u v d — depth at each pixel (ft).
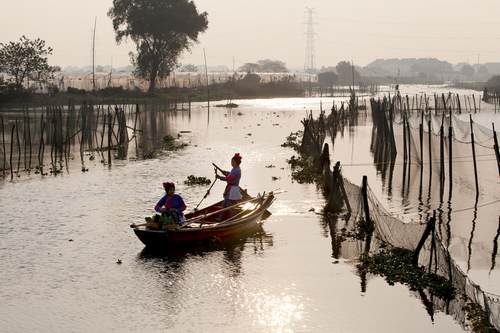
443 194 58.13
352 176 69.00
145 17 263.49
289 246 40.86
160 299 30.96
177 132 132.36
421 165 71.87
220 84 356.38
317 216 49.49
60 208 52.95
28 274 34.94
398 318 28.45
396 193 58.85
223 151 95.55
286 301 30.63
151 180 67.82
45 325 27.73
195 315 28.86
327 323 27.89
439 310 29.43
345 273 35.04
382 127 89.40
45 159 88.17
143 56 277.85
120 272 35.37
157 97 268.41
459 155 73.77
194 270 35.78
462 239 42.52
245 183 64.80
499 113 180.86
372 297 31.14
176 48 282.36
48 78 206.90
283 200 55.83
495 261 37.55
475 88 469.57
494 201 54.24
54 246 40.88
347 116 167.43
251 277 34.42
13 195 59.21
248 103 275.80
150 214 50.47
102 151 96.68
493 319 26.94
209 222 44.65
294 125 152.46
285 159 85.10
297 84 457.27
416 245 36.42
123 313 29.14
